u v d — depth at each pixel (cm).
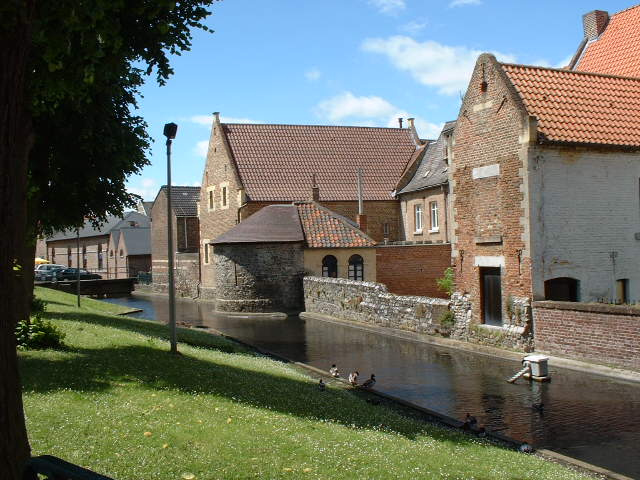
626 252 2141
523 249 2034
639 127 2188
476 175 2241
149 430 857
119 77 1583
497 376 1773
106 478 429
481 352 2161
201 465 748
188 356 1514
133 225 7725
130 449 775
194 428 891
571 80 2252
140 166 2030
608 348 1767
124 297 5409
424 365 1962
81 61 1034
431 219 4219
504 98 2097
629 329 1705
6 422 491
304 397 1245
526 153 2006
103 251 7750
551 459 1049
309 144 4841
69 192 1894
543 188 2025
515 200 2064
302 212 3872
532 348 2019
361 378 1777
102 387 1060
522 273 2045
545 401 1477
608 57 3042
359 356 2150
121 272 7138
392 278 3612
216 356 1667
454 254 2375
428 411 1366
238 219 4350
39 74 1050
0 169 484
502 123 2109
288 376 1550
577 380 1695
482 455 970
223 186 4628
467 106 2273
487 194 2192
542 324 1980
